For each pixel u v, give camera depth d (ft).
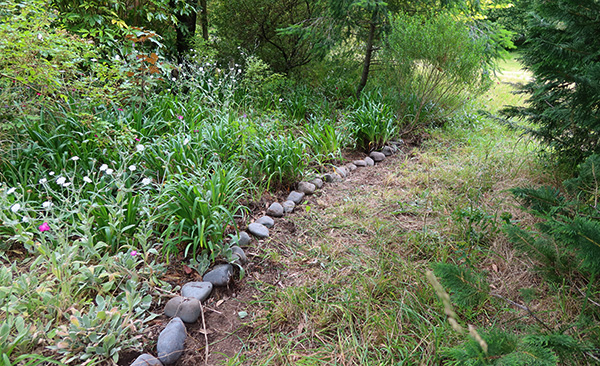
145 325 7.37
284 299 8.04
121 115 12.75
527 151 14.78
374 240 10.04
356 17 20.66
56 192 9.91
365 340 6.91
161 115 14.11
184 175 11.32
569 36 8.63
